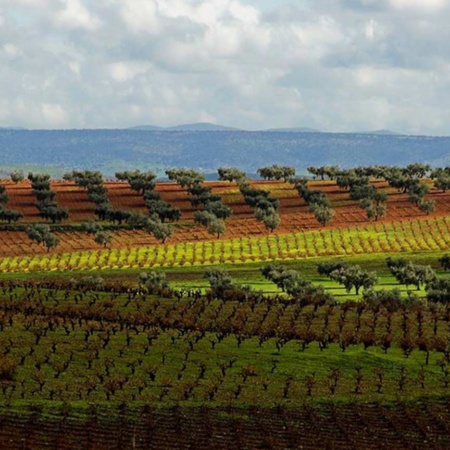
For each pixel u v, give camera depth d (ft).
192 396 504.84
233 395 510.58
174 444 414.21
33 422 433.48
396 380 558.97
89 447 401.29
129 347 624.59
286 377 558.15
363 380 556.92
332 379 554.87
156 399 493.77
